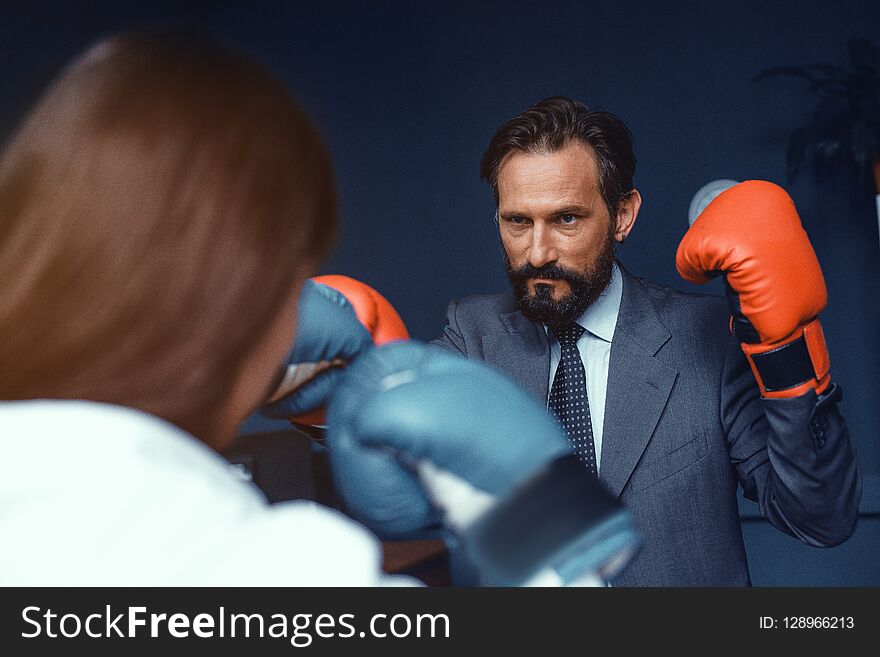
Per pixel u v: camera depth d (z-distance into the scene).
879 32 3.68
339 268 4.46
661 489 1.38
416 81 4.39
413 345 0.58
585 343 1.48
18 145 0.42
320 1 4.57
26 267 0.40
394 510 0.54
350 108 4.50
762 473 1.37
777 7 3.80
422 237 4.35
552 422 0.53
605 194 1.38
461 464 0.50
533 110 1.38
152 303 0.40
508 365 1.50
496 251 4.23
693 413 1.40
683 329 1.45
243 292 0.42
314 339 0.78
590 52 4.08
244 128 0.41
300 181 0.43
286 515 0.39
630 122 3.99
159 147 0.40
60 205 0.40
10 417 0.39
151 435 0.39
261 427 3.61
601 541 0.50
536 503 0.50
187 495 0.37
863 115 3.46
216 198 0.40
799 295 1.19
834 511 1.26
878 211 3.31
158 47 0.42
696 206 2.58
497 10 4.25
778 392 1.23
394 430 0.50
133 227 0.39
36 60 4.04
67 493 0.36
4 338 0.40
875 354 3.66
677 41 3.94
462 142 4.30
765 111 3.81
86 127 0.40
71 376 0.41
